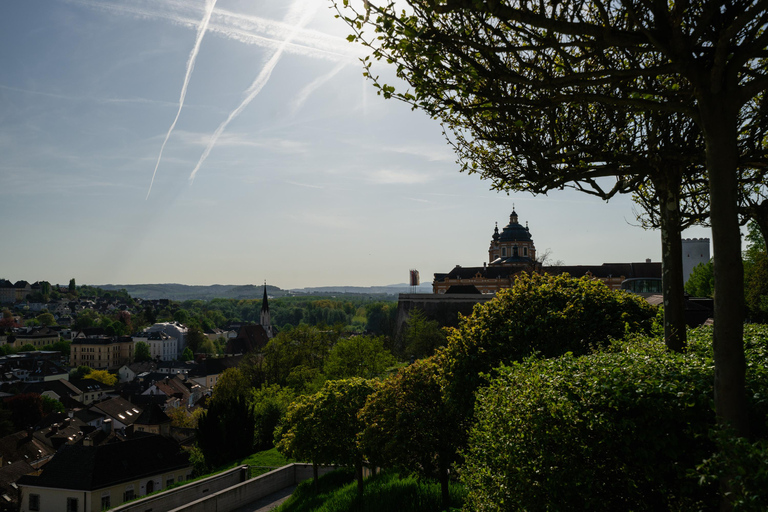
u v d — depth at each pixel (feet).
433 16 24.27
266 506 83.82
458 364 45.24
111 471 149.48
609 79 22.31
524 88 30.32
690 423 21.29
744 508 15.71
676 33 20.31
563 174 32.04
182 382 445.78
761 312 148.56
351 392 69.36
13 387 403.75
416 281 434.30
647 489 22.94
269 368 239.30
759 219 31.55
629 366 24.59
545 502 24.68
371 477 74.18
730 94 20.13
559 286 47.09
